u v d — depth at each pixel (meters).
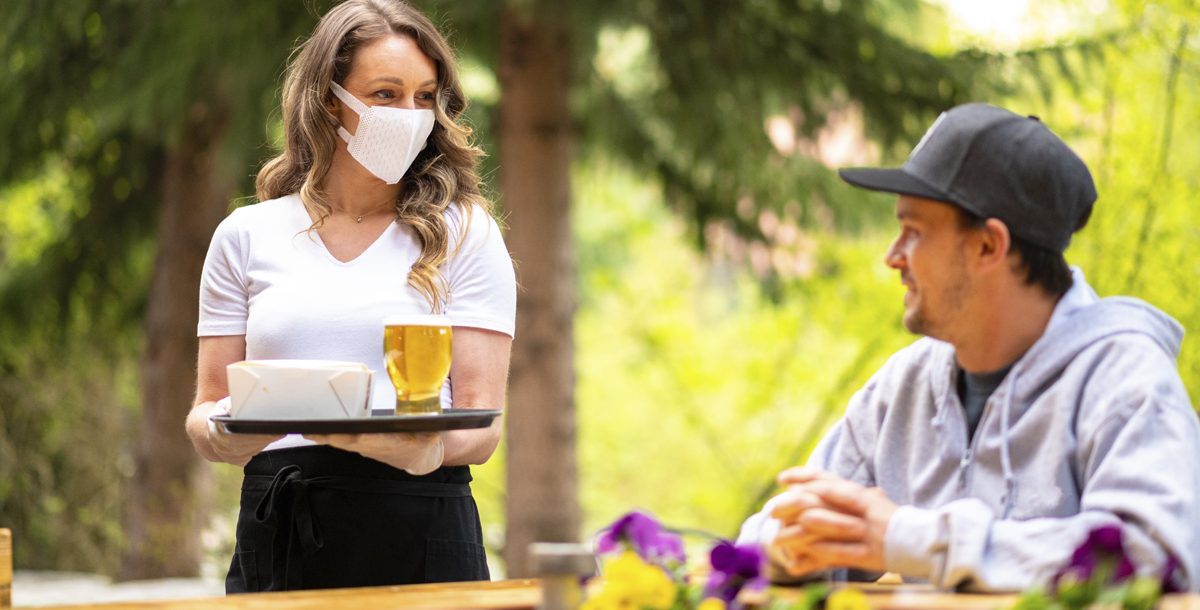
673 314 16.17
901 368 2.93
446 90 3.38
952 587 2.40
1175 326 2.66
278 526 3.20
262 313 3.21
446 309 3.27
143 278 11.79
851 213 10.18
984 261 2.59
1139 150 7.87
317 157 3.32
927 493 2.78
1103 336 2.57
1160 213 7.67
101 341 12.01
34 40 8.73
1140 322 2.59
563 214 9.11
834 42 8.38
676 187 10.52
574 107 9.75
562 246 9.11
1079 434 2.54
